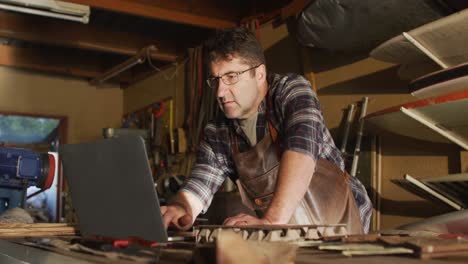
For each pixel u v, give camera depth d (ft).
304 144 4.25
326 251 2.41
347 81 10.46
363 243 2.49
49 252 2.96
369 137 9.87
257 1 13.97
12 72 19.51
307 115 4.50
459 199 7.91
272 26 12.77
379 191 9.60
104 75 18.88
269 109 5.07
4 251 3.60
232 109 4.87
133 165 3.08
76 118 20.53
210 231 3.06
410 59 8.23
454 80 6.59
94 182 3.51
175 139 16.52
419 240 2.39
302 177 4.08
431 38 7.09
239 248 1.97
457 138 7.59
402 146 9.30
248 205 5.59
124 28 16.43
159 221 3.03
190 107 15.37
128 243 3.11
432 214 8.64
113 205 3.38
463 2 7.25
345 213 4.97
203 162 5.65
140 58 16.29
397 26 8.42
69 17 12.61
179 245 2.90
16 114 19.39
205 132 5.70
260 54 4.89
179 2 13.26
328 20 8.81
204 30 16.25
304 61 11.34
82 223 3.85
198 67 15.03
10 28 14.90
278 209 3.87
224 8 13.87
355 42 9.50
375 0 7.69
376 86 9.79
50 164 8.15
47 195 19.24
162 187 12.73
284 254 2.00
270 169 5.16
